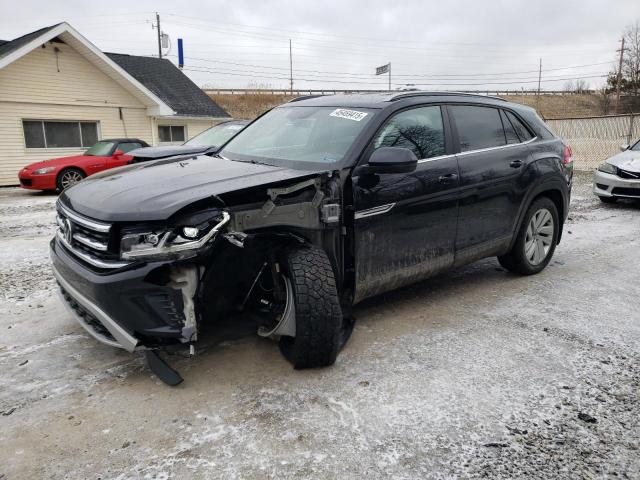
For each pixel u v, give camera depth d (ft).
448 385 9.80
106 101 61.52
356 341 11.69
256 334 11.91
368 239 11.11
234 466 7.54
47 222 27.78
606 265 18.16
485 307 13.92
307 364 10.11
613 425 8.57
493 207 14.17
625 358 10.97
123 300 8.66
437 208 12.46
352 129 11.73
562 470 7.48
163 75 76.43
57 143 58.34
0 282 16.21
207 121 73.87
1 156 53.57
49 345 11.51
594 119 67.31
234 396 9.37
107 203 9.21
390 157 10.47
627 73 194.29
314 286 9.52
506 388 9.71
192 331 8.86
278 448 7.94
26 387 9.68
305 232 10.25
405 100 12.67
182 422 8.58
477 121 14.29
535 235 16.29
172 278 8.76
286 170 10.83
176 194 9.05
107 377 10.07
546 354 11.13
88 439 8.13
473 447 7.99
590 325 12.73
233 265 9.41
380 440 8.14
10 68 53.01
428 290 15.31
